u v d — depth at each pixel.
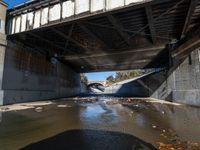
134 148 5.96
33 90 27.42
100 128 9.03
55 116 13.05
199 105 17.72
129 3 15.43
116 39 25.80
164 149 5.79
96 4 17.11
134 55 31.84
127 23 19.73
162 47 27.00
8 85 21.86
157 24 20.22
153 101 28.08
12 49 22.98
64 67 41.28
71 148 6.00
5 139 7.08
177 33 23.30
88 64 41.97
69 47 29.64
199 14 17.47
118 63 39.56
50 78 33.56
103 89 92.69
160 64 39.69
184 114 13.87
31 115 13.50
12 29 22.91
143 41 26.38
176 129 8.81
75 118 12.16
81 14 17.88
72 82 47.69
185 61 20.91
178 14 17.69
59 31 22.23
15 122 10.70
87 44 28.02
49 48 30.58
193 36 19.28
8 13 23.20
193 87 18.92
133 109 17.50
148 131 8.38
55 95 35.66
